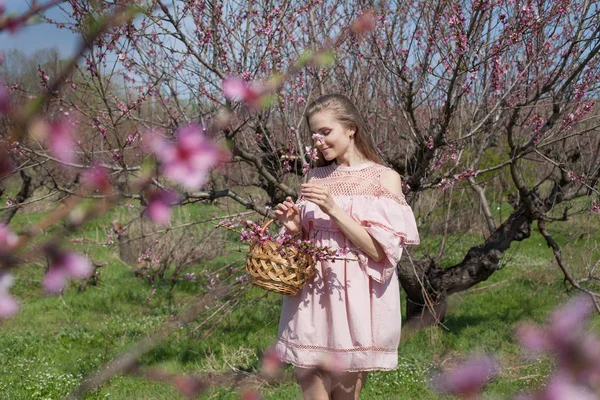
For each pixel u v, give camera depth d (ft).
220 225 10.70
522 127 15.71
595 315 15.02
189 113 15.76
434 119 14.64
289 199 8.45
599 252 24.30
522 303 20.75
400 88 14.47
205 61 12.48
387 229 8.04
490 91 14.88
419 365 15.02
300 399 12.82
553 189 18.31
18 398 12.99
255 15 13.46
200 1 12.19
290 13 12.93
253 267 7.88
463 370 2.31
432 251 22.17
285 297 8.70
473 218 23.79
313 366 8.20
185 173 1.66
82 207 1.74
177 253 26.48
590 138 18.74
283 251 7.80
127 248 27.78
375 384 13.99
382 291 8.30
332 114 8.63
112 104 13.89
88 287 24.48
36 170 24.58
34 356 16.60
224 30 13.55
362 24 2.24
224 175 15.19
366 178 8.61
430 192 20.65
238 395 12.87
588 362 1.72
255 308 20.40
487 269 17.81
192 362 15.51
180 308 21.07
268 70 13.38
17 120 1.49
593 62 13.71
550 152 17.71
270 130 15.61
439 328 17.63
